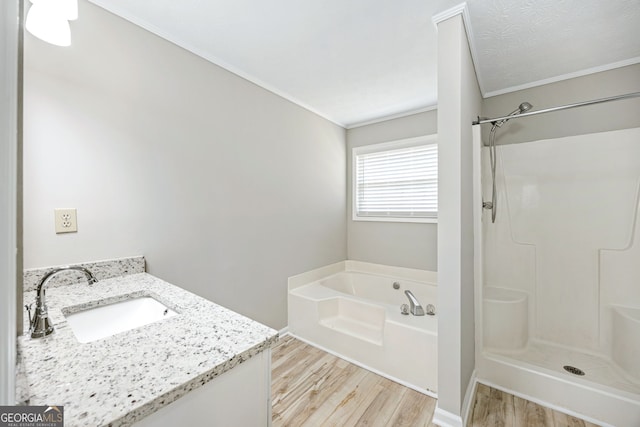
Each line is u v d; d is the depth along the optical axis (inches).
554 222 84.7
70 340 30.7
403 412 61.5
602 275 78.0
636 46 68.4
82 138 52.5
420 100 104.3
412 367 70.6
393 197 121.8
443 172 57.2
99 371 24.8
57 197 49.6
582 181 80.7
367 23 61.5
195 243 72.0
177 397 23.1
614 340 74.0
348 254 134.7
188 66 69.8
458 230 55.5
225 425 28.1
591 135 79.0
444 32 57.8
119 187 57.7
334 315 95.5
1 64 11.2
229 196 80.7
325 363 81.2
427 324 72.4
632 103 74.9
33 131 47.0
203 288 74.0
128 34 58.8
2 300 11.2
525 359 77.2
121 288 49.5
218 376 26.7
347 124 131.6
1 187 11.1
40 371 24.6
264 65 79.6
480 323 72.6
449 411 56.8
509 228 91.2
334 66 80.5
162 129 64.8
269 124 93.1
